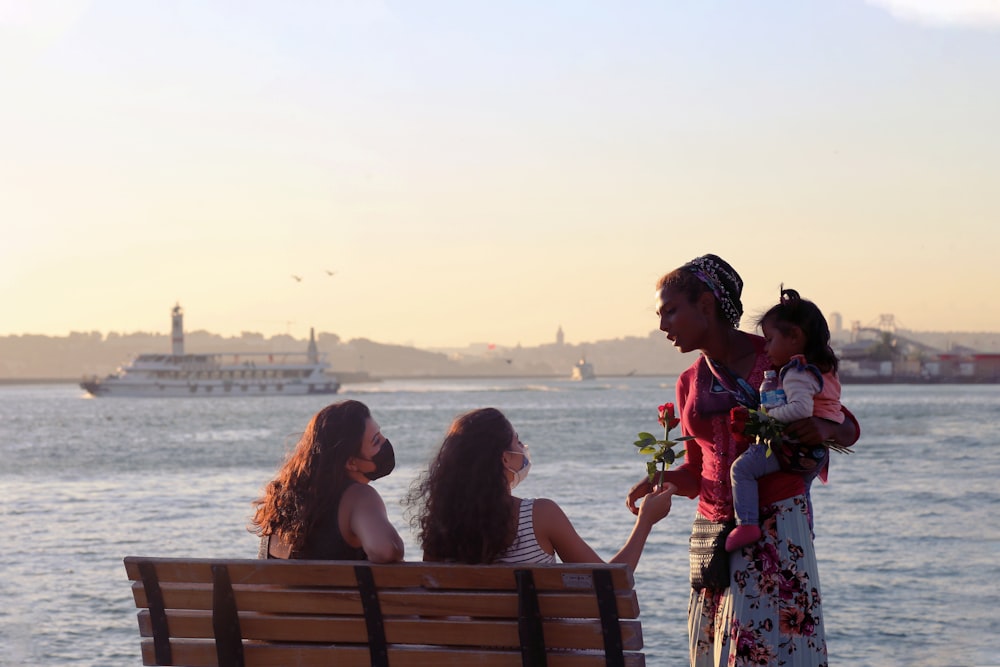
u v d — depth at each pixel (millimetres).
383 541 4164
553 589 3770
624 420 76312
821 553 14141
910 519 17641
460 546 4117
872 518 17875
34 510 21969
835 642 9398
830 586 11836
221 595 4176
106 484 29641
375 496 4355
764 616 3977
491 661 3889
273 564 4090
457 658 3924
